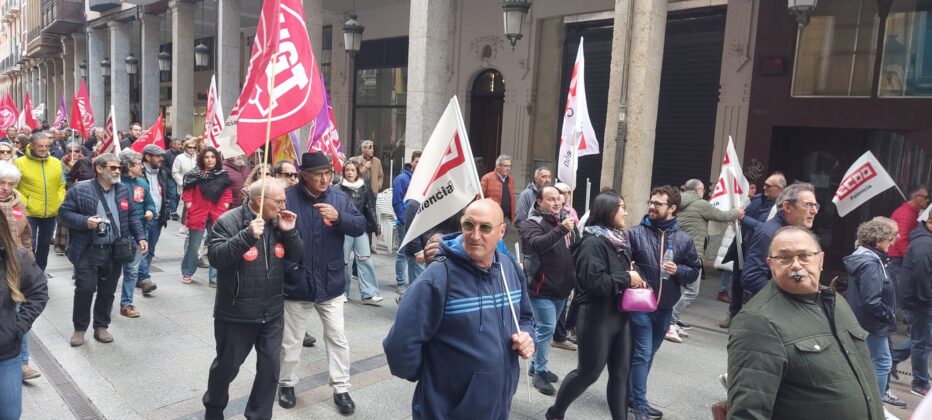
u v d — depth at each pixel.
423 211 3.28
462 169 3.17
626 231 4.57
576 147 5.33
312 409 4.52
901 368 6.07
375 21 16.41
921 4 8.59
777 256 2.42
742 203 8.22
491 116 14.52
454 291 2.63
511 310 2.78
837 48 9.30
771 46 9.75
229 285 3.73
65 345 5.56
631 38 8.14
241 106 5.08
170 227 12.16
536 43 13.12
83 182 5.55
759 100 9.91
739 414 2.29
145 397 4.59
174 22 16.97
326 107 8.38
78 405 4.42
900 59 8.81
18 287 3.05
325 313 4.48
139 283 7.39
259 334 3.90
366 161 9.86
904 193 8.98
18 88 50.03
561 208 5.04
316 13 12.08
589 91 12.62
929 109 8.47
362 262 7.31
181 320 6.39
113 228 5.58
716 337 6.79
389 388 4.95
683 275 4.51
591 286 3.87
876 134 9.23
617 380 4.07
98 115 24.58
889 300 4.62
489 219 2.59
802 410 2.27
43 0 30.28
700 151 11.15
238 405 4.49
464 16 14.30
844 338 2.36
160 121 9.72
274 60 3.92
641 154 8.21
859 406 2.28
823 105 9.30
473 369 2.61
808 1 7.74
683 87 11.38
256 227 3.60
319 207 4.23
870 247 4.70
